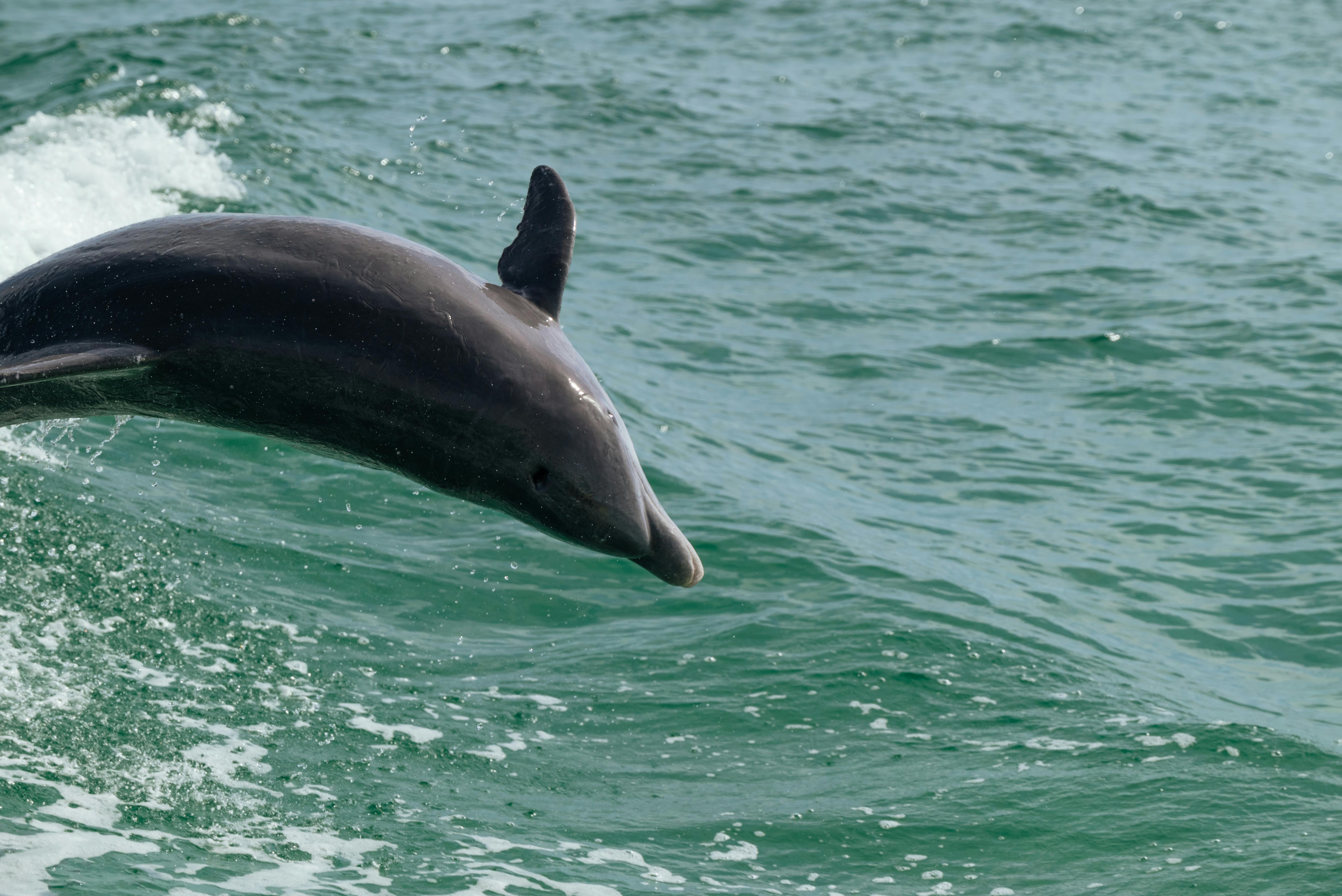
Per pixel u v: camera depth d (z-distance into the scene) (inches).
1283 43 4904.0
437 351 571.2
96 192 2106.3
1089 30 4960.6
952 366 2012.8
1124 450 1727.4
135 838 810.8
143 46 3245.6
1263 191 3137.3
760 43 4510.3
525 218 636.7
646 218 2645.2
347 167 2534.5
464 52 3818.9
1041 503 1557.6
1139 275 2477.9
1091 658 1160.2
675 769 965.8
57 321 598.9
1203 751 991.0
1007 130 3540.8
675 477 1497.3
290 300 578.6
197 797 865.5
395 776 924.0
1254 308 2294.5
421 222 2343.8
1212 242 2709.2
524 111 3270.2
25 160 2171.5
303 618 1123.9
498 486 579.8
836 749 996.6
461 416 568.7
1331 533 1473.9
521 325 588.1
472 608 1186.0
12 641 1007.0
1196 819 897.5
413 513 1348.4
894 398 1878.7
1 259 1820.9
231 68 3147.1
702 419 1726.1
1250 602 1320.1
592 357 1883.6
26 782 848.9
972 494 1579.7
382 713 1001.5
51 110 2598.4
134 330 585.9
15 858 770.2
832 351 2048.5
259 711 979.9
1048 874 845.2
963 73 4259.4
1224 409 1866.4
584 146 3070.9
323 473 1398.9
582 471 568.4
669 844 872.9
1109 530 1486.2
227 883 778.8
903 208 2842.0
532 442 568.4
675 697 1061.8
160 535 1210.6
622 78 3688.5
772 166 3068.4
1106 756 983.6
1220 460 1690.5
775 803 924.6
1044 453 1706.4
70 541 1167.0
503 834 868.0
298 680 1030.4
